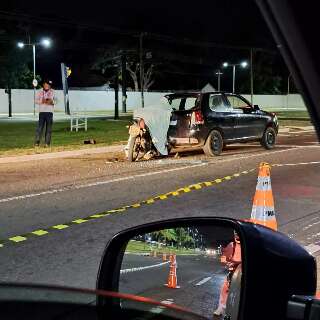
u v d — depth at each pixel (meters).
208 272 2.87
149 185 11.34
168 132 15.77
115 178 12.27
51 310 1.67
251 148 18.69
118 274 2.69
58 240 6.98
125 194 10.34
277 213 8.66
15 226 7.78
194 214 8.59
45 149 17.77
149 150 15.56
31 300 1.70
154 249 2.84
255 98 73.44
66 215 8.51
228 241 2.62
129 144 15.20
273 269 1.99
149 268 2.90
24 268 5.82
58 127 29.31
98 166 14.30
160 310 1.80
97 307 1.79
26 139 21.62
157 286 3.03
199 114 15.71
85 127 26.62
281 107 77.19
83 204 9.40
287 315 1.58
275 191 10.55
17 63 61.88
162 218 8.29
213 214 8.58
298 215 8.52
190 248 2.78
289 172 13.02
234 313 2.45
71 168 13.93
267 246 2.07
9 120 37.75
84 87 74.75
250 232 2.15
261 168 6.01
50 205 9.30
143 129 15.31
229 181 11.79
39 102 18.45
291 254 2.07
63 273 5.66
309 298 1.59
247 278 1.95
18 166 14.38
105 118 40.31
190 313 1.80
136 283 2.82
